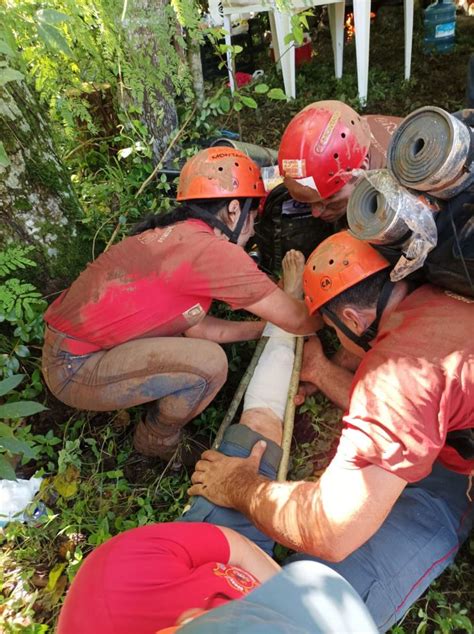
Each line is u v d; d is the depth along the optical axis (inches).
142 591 49.1
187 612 46.5
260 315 84.3
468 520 78.0
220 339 100.8
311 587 43.8
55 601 76.4
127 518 87.6
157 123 136.0
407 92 204.5
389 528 74.2
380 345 62.5
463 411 59.1
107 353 86.3
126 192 129.0
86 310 83.4
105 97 137.5
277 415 89.0
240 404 101.0
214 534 59.2
